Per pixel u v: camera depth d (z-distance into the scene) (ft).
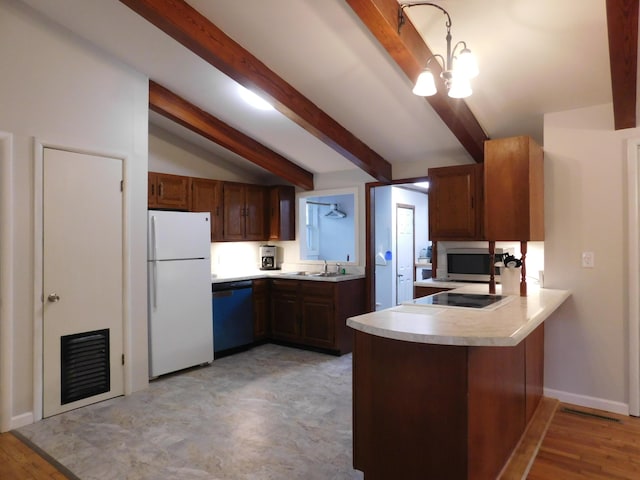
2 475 7.44
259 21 8.98
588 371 10.35
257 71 10.25
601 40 8.05
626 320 9.87
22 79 9.41
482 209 12.66
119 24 9.86
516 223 9.36
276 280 16.71
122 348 11.23
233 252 17.98
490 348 6.79
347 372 13.19
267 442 8.59
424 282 13.32
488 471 6.68
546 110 10.70
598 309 10.20
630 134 9.76
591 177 10.23
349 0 7.20
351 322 6.64
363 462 7.04
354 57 9.75
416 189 22.52
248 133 15.19
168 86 12.64
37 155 9.63
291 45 9.64
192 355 13.46
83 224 10.46
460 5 7.69
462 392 5.93
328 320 15.16
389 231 20.66
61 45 10.05
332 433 8.98
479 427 6.30
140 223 11.68
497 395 7.11
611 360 10.07
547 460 7.95
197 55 10.14
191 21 8.83
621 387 9.98
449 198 13.21
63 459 7.96
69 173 10.20
